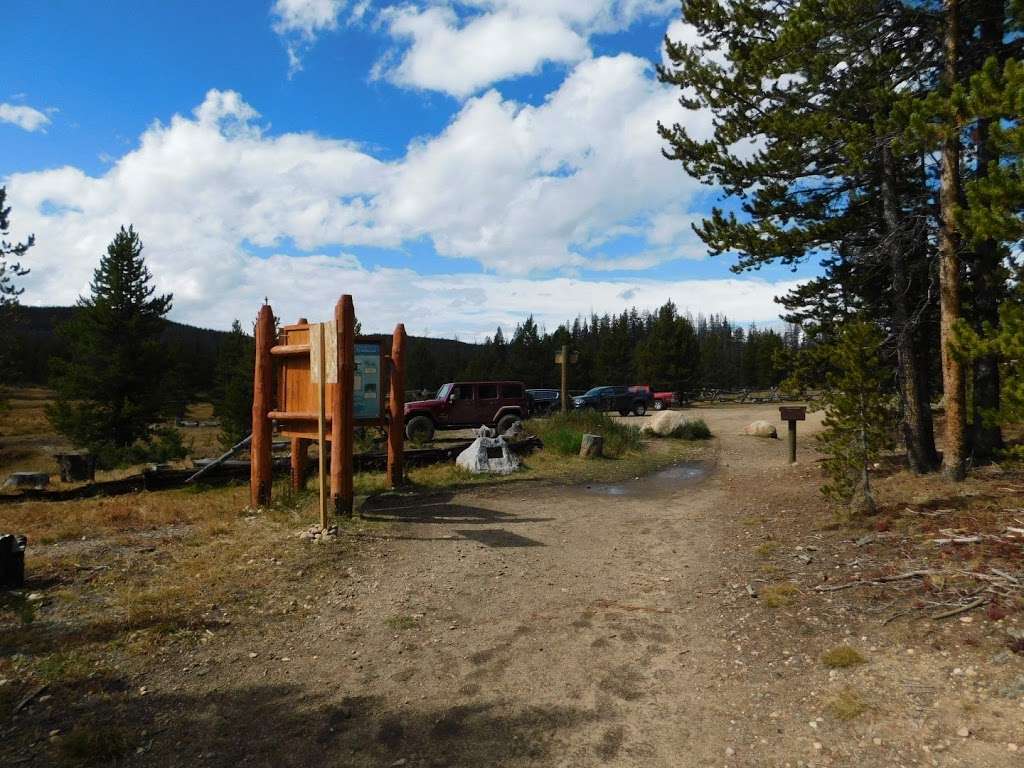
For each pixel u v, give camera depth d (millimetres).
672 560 6938
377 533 7879
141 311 30125
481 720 3613
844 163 10719
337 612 5312
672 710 3701
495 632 4941
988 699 3422
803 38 9570
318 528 7691
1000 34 10008
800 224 12320
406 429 21172
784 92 11086
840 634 4516
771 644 4504
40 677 3916
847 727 3344
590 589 5984
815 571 5984
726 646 4562
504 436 17172
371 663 4367
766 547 7027
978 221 5430
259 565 6426
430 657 4477
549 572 6520
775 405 46250
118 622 4852
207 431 40594
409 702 3820
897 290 10875
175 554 6824
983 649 3971
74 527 8117
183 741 3332
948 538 6305
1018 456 6000
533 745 3355
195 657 4355
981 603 4633
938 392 14852
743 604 5348
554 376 55938
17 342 27359
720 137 11828
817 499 9688
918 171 11719
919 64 10117
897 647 4184
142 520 8617
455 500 10461
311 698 3850
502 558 7012
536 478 12906
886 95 9156
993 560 5477
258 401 9383
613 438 18219
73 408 30344
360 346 10109
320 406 8156
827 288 14117
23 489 12273
